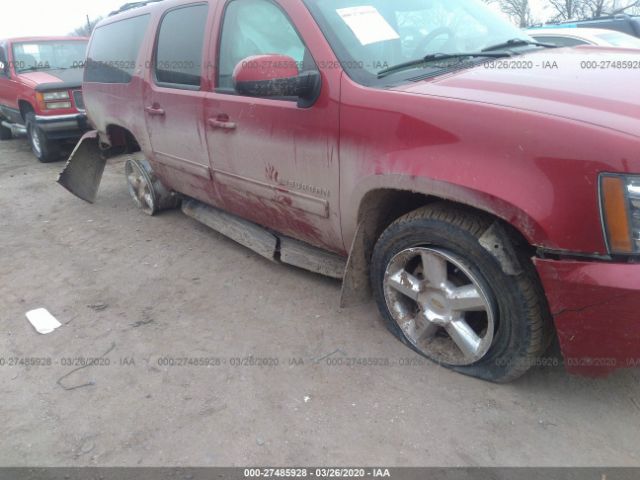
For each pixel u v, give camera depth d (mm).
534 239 1986
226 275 3826
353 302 2914
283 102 2857
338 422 2332
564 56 2721
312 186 2850
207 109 3400
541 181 1931
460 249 2281
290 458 2162
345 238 2857
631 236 1830
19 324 3355
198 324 3207
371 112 2408
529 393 2416
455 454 2127
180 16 3750
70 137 7910
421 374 2594
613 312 1898
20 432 2410
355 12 2807
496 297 2240
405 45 2791
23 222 5395
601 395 2385
